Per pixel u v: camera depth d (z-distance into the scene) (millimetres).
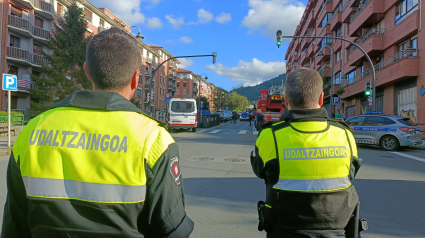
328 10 38875
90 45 1370
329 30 39031
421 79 17047
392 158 10203
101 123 1196
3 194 5250
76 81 24469
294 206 1687
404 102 19281
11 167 1233
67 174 1144
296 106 1965
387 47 21219
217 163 8562
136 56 1408
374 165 8727
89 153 1151
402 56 18703
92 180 1127
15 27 28250
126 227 1123
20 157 1209
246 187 5949
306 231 1664
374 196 5469
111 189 1124
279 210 1725
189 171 7449
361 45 24375
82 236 1091
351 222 1788
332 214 1664
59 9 34719
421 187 6148
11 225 1208
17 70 30016
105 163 1134
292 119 1833
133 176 1129
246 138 16125
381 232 3828
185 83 92375
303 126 1803
